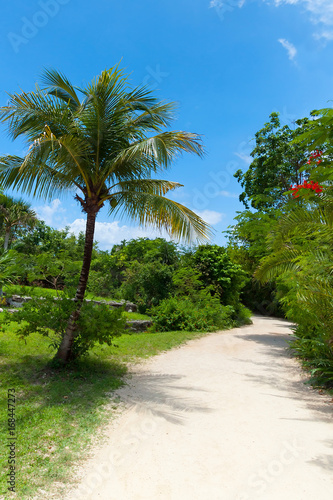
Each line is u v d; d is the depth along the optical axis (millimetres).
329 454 3781
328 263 7141
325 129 4180
